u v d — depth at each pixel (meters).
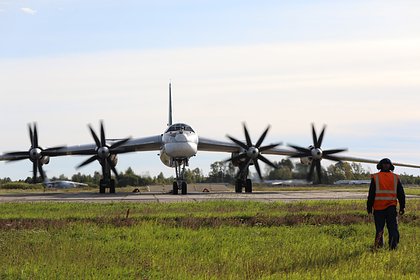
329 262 10.97
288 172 79.38
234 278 9.69
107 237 14.54
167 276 9.87
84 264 11.01
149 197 33.56
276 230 15.84
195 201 27.36
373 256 11.43
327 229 15.88
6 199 32.53
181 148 36.56
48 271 10.32
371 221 17.86
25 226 17.06
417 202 24.88
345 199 29.27
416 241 13.49
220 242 13.64
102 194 40.12
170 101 48.09
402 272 10.13
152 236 14.82
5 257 11.78
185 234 15.02
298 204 24.25
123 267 10.79
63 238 14.48
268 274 10.02
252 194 37.91
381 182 12.76
